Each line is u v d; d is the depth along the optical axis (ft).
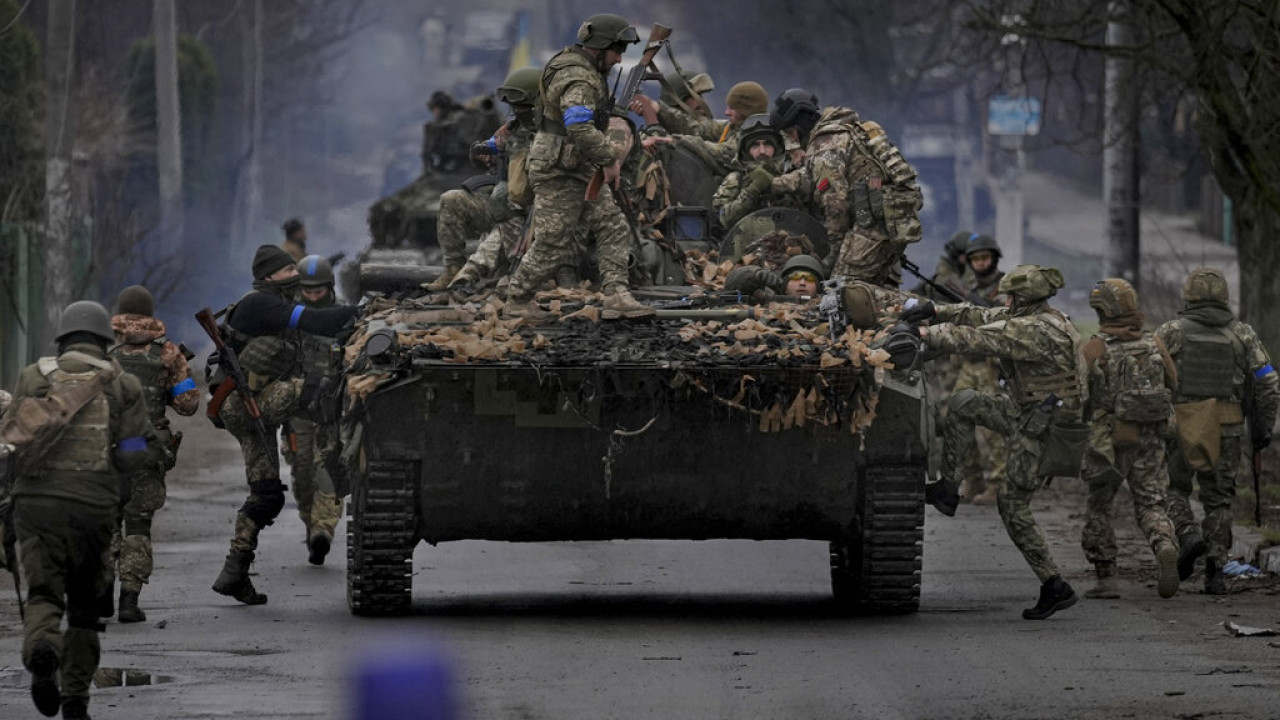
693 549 126.21
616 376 86.07
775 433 89.15
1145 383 98.94
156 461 92.02
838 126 106.11
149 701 70.03
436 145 237.45
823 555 123.24
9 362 205.57
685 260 104.17
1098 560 100.63
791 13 450.71
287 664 78.64
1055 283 94.17
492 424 87.86
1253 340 102.17
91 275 228.63
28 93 218.18
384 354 86.22
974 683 73.36
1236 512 128.26
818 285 100.78
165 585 106.93
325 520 116.47
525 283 94.17
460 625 90.79
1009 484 94.17
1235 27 159.43
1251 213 174.29
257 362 101.50
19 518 67.97
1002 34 173.58
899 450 89.76
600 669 77.25
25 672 77.46
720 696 70.95
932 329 92.89
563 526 91.66
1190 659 78.79
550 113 93.71
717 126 120.57
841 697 70.64
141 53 342.23
